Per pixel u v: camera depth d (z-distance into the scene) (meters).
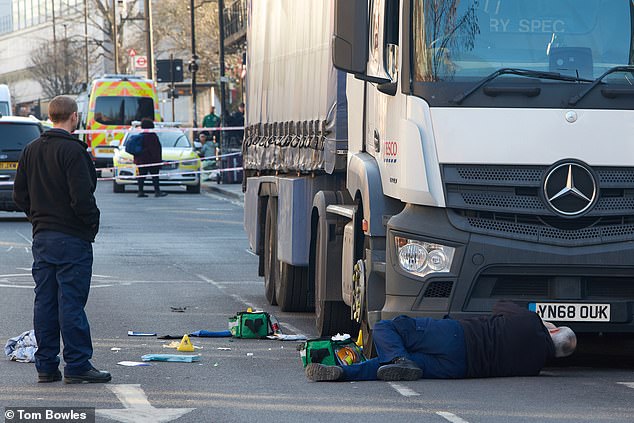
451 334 17.25
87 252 17.30
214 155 84.12
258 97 30.00
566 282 17.48
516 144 17.33
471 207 17.33
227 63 120.31
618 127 17.41
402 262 17.62
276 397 16.08
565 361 19.70
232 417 14.73
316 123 22.95
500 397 15.81
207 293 30.38
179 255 40.44
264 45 29.52
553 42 17.59
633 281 17.59
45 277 17.30
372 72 19.14
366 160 19.27
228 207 64.12
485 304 17.52
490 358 17.30
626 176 17.47
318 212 22.45
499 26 17.62
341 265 21.59
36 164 17.12
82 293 17.30
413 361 17.30
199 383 17.34
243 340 22.33
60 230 17.12
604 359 19.97
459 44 17.56
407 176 17.52
